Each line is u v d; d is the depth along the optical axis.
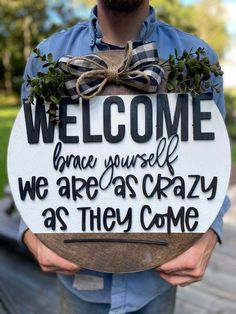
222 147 0.83
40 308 2.04
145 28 0.90
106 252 0.85
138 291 0.97
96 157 0.84
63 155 0.85
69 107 0.83
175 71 0.81
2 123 8.77
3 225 2.54
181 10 11.60
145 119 0.83
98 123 0.83
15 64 19.23
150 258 0.85
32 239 0.93
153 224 0.84
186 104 0.82
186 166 0.83
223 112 0.95
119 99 0.83
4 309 2.00
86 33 0.94
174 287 1.06
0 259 2.47
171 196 0.84
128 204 0.84
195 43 0.94
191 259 0.85
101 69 0.81
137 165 0.84
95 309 1.01
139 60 0.80
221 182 0.83
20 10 17.78
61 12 16.80
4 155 5.05
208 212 0.84
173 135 0.83
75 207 0.85
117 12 0.85
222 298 2.06
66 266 0.86
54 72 0.80
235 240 2.62
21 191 0.86
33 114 0.84
